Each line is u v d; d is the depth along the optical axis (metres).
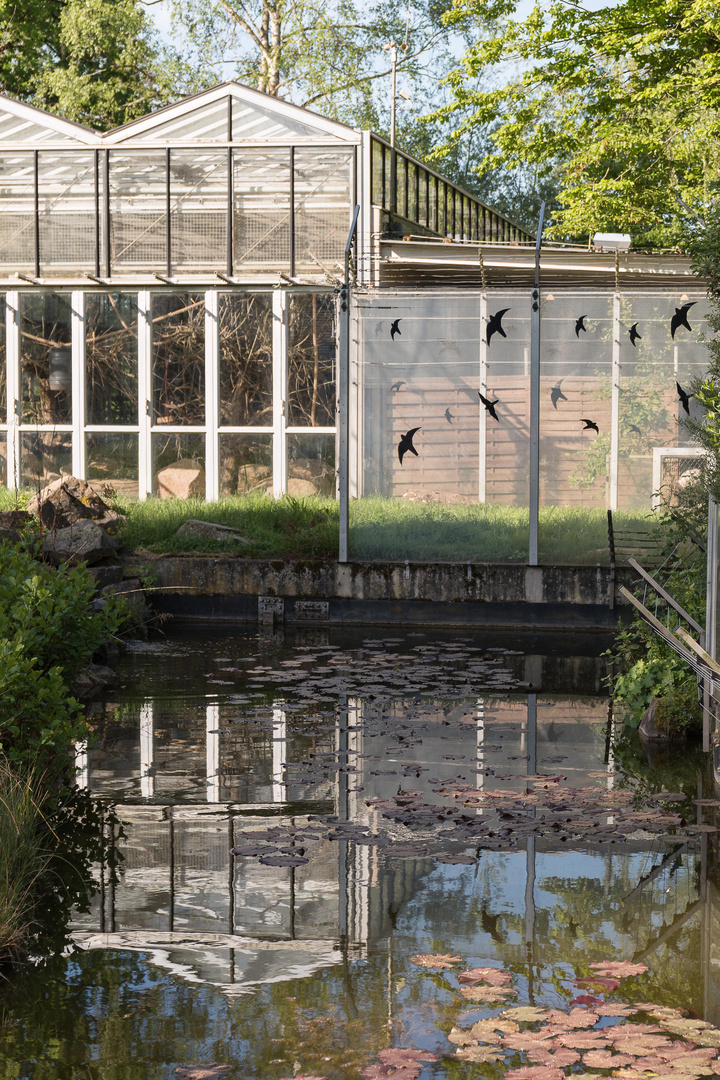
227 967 4.33
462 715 8.61
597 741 7.89
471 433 14.03
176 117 18.06
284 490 16.91
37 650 7.10
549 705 8.99
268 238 17.30
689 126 21.72
